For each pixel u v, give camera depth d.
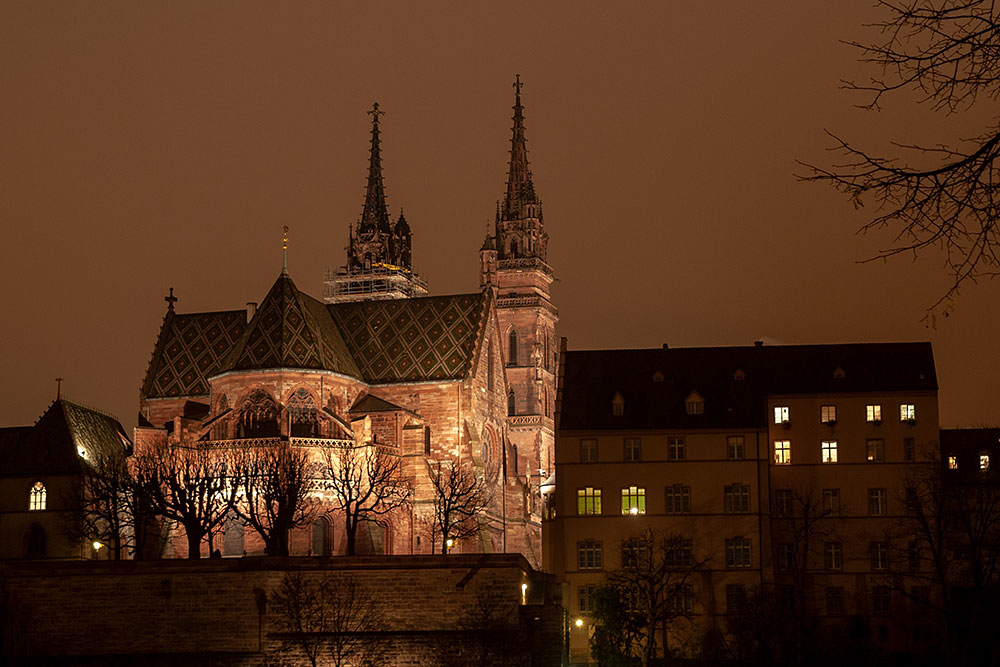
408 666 98.88
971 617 98.31
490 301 167.75
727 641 116.62
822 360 130.12
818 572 123.00
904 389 125.81
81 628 103.62
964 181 15.82
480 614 100.75
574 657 119.94
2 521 152.75
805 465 125.75
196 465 140.00
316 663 99.56
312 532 141.25
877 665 111.31
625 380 131.38
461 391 158.88
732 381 129.75
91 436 161.12
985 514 112.50
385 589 102.06
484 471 162.38
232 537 139.75
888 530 123.00
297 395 149.50
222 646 101.75
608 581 111.88
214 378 151.25
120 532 151.38
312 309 161.50
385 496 140.38
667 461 125.88
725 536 123.56
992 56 15.33
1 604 104.56
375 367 162.12
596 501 125.94
